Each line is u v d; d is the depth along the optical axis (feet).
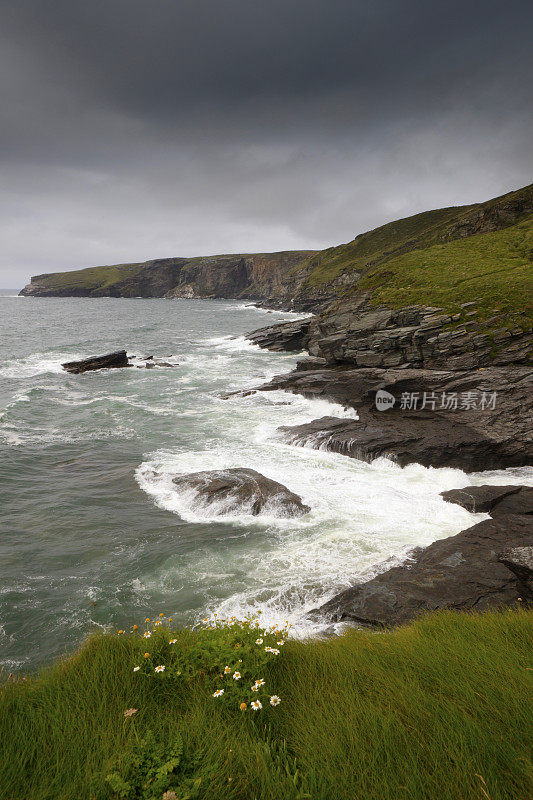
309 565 42.16
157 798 8.52
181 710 12.55
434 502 56.80
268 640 16.11
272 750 10.30
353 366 131.23
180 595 37.96
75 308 566.77
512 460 72.23
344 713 11.68
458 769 8.93
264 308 571.69
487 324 113.09
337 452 75.36
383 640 18.70
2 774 9.37
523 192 307.58
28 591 38.55
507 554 37.27
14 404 100.53
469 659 14.55
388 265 206.80
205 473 61.36
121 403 104.37
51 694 13.23
